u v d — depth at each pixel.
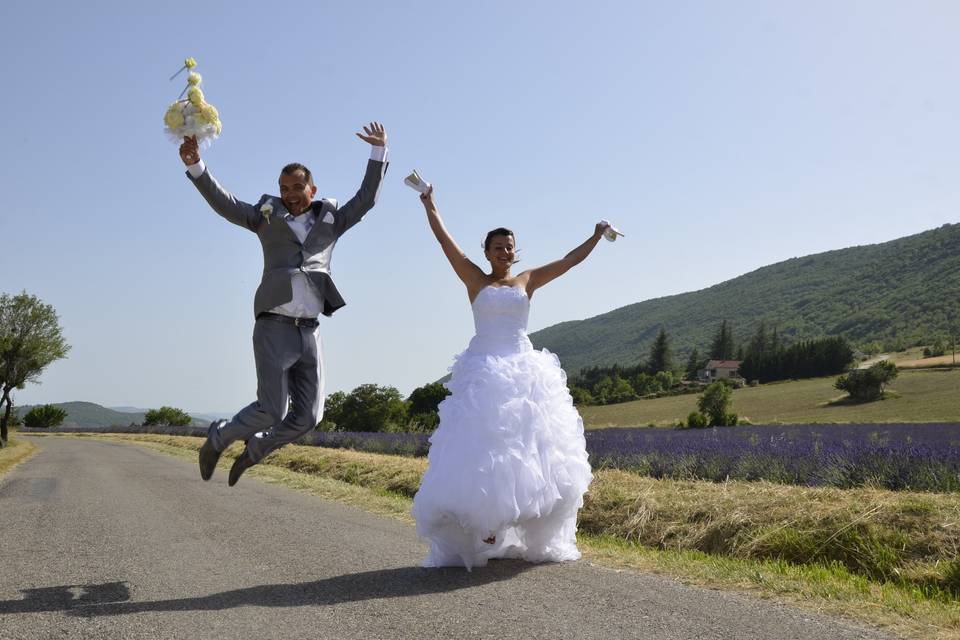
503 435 5.57
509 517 5.46
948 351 130.62
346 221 5.83
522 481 5.55
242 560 6.18
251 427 5.56
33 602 4.81
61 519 9.05
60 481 15.26
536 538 5.99
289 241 5.62
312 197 5.81
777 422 67.94
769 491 8.70
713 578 5.41
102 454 29.44
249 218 5.61
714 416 68.38
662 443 19.05
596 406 111.88
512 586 5.11
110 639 3.98
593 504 9.48
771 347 194.25
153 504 10.59
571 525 6.22
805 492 8.34
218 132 5.41
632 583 5.20
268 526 8.20
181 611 4.52
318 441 33.38
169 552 6.62
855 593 5.00
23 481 15.45
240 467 5.83
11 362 46.06
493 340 6.05
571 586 5.10
